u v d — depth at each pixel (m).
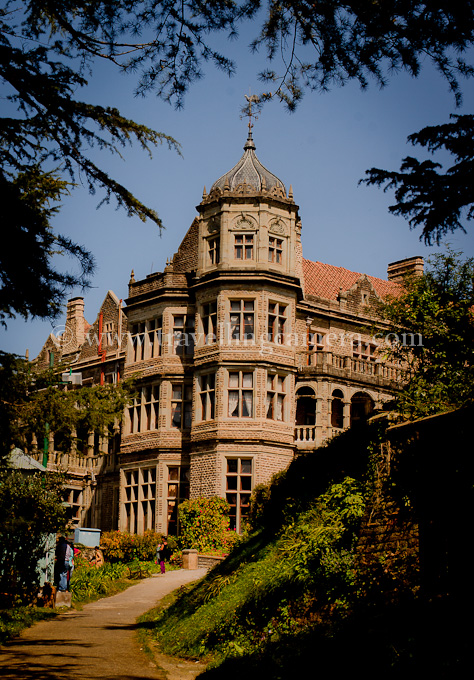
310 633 11.31
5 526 17.58
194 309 35.91
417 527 11.54
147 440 35.84
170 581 26.00
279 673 10.30
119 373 43.53
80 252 9.37
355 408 39.22
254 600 13.35
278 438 33.25
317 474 17.88
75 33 9.34
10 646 13.00
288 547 14.41
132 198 9.70
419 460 11.68
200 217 35.56
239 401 33.22
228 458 32.91
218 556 29.33
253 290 33.94
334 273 43.22
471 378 14.32
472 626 9.29
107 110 9.41
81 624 16.73
